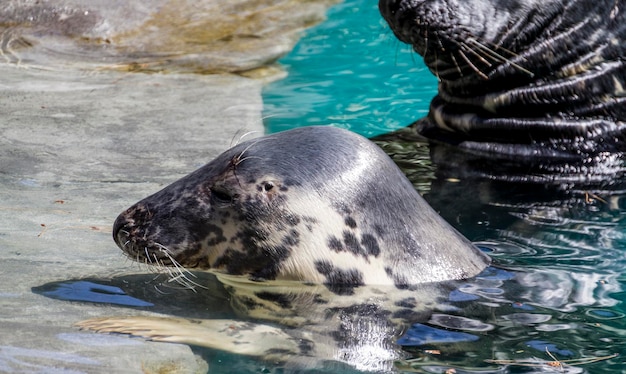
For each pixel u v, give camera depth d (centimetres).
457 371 1371
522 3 2475
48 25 3566
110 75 3169
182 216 1730
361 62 3425
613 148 2517
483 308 1599
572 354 1431
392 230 1708
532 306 1614
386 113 2934
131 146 2481
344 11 3931
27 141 2472
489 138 2606
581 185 2319
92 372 1303
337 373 1357
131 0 3741
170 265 1730
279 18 3809
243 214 1691
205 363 1366
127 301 1582
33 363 1316
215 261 1719
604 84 2542
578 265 1816
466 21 2427
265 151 1745
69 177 2225
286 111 2892
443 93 2705
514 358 1418
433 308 1595
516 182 2342
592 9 2534
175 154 2431
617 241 1950
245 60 3403
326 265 1675
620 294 1675
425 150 2588
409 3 2381
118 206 2042
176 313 1548
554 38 2520
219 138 2584
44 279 1645
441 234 1767
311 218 1678
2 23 3566
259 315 1554
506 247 1911
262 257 1691
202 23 3700
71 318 1487
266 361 1384
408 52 3516
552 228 2025
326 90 3128
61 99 2875
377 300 1617
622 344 1469
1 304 1518
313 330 1503
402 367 1384
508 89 2569
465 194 2242
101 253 1783
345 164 1717
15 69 3172
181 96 2980
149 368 1330
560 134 2542
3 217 1938
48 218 1947
